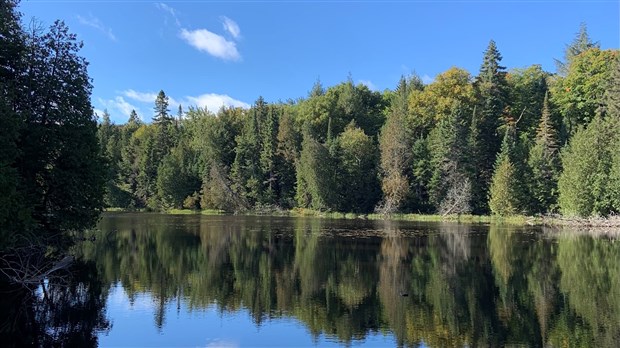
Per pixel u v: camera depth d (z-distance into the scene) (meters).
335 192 73.25
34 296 17.61
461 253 29.42
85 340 13.16
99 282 20.47
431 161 68.31
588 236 39.47
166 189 82.94
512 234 41.06
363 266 24.84
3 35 19.89
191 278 21.61
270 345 13.02
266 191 80.88
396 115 74.94
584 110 71.06
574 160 53.47
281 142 84.19
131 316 15.56
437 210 66.81
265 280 21.33
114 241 34.12
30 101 21.92
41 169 22.02
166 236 37.75
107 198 82.62
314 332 14.14
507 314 16.08
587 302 17.50
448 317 15.69
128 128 120.56
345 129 85.38
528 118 78.69
